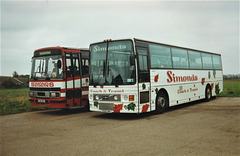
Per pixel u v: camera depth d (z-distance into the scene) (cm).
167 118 1042
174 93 1306
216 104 1527
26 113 1325
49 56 1229
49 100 1192
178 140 673
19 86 4669
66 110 1435
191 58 1546
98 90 1078
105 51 1077
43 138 728
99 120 1037
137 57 1024
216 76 1938
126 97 1003
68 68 1212
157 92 1152
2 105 1569
